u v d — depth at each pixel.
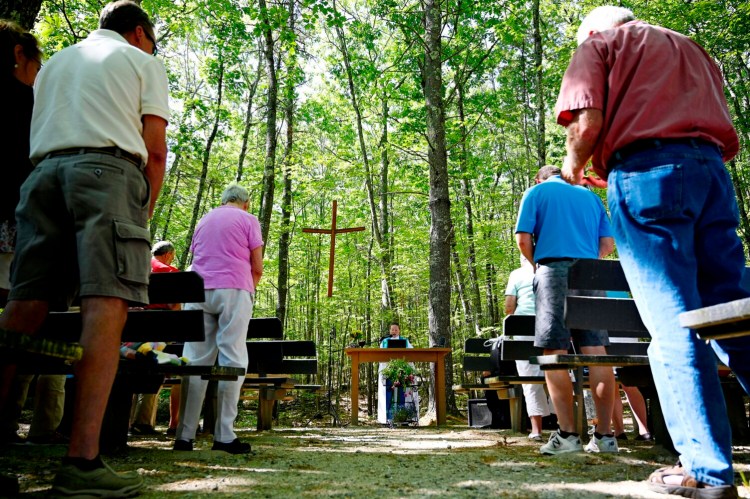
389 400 8.16
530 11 13.48
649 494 1.96
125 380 3.25
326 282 21.12
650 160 1.97
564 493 2.01
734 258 1.97
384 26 15.91
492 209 20.05
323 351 19.78
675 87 2.04
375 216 15.17
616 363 2.98
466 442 4.64
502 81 19.41
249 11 11.59
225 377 3.28
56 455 3.09
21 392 3.78
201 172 18.12
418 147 15.62
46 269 1.99
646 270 1.97
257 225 3.77
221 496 1.94
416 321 21.00
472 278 18.80
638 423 4.66
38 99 2.16
